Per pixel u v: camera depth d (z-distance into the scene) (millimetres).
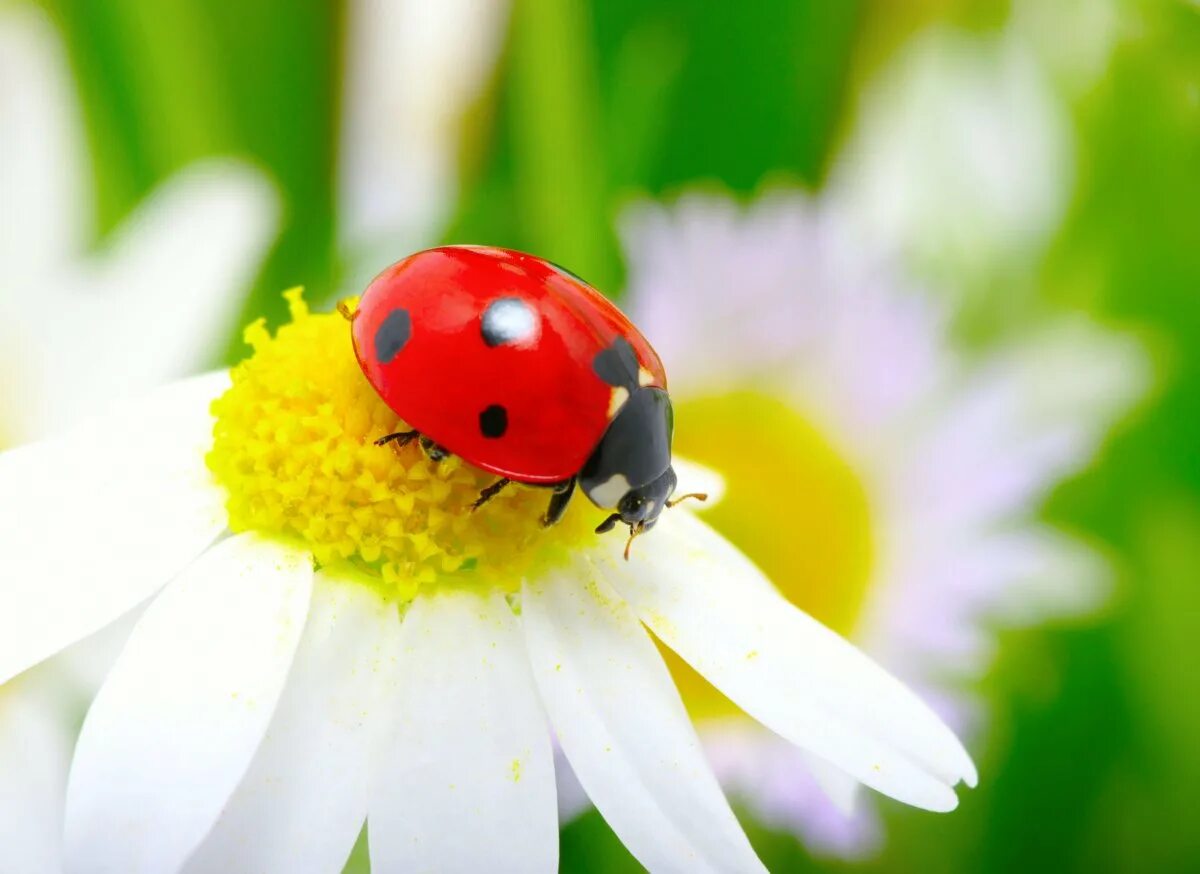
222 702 75
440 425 77
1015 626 93
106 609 77
